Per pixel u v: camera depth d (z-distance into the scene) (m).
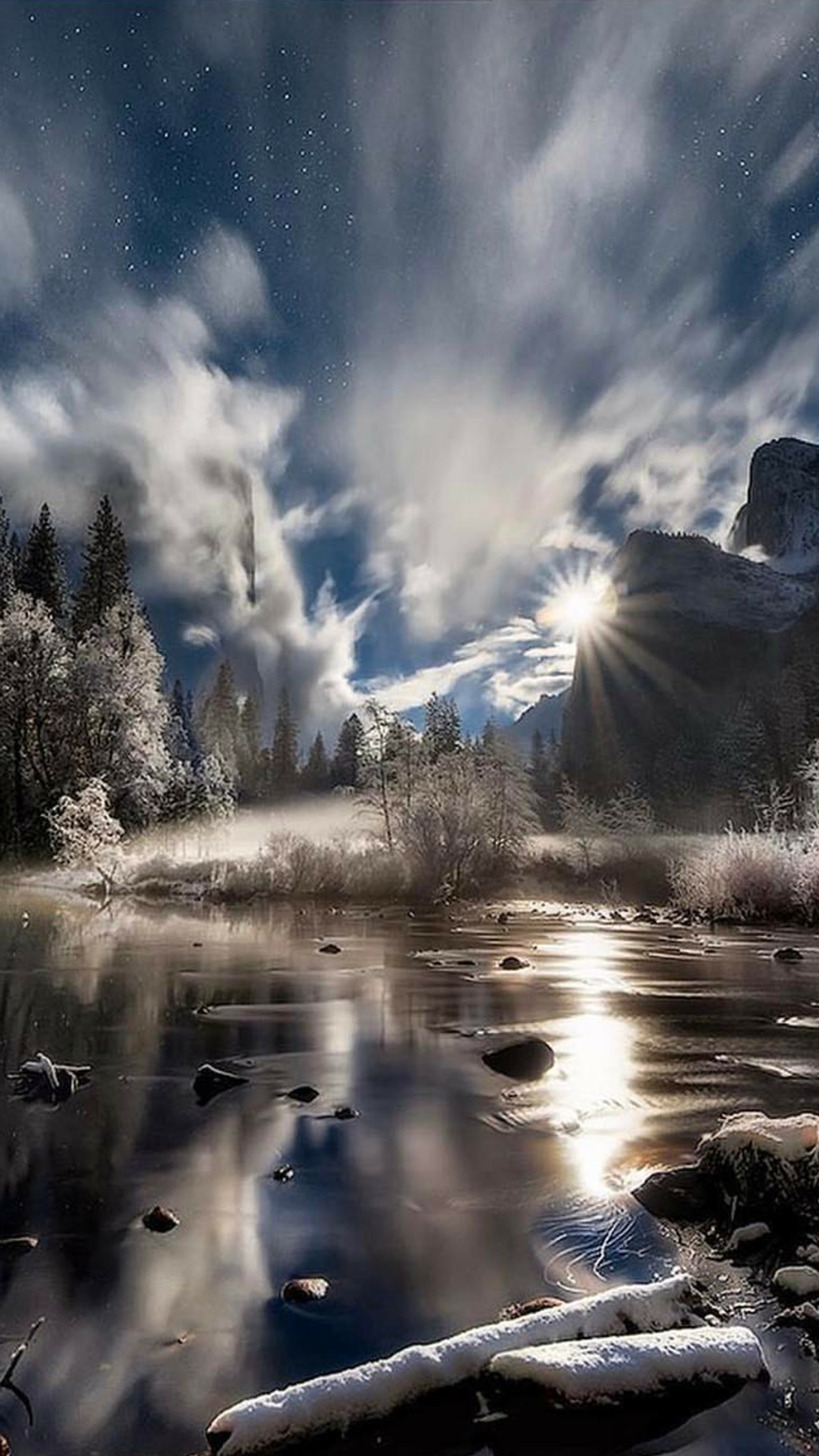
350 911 27.33
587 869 38.25
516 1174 5.16
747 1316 3.53
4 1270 3.90
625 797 68.38
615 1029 9.51
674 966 14.88
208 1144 5.64
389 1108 6.53
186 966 13.96
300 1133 5.90
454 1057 8.16
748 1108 6.57
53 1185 4.91
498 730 55.44
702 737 137.88
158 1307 3.60
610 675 177.12
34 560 65.38
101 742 42.50
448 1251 4.16
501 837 37.50
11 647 42.53
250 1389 3.05
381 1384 2.86
